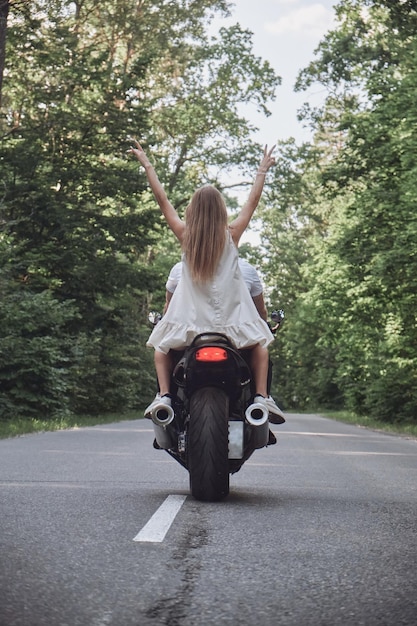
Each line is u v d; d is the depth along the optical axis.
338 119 36.34
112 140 33.53
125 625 3.10
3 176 31.05
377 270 28.64
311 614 3.31
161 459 10.63
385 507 6.41
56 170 32.50
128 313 35.12
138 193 34.00
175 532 5.05
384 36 35.09
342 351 40.91
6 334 23.39
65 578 3.79
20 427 18.84
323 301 37.78
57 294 33.41
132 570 4.00
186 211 6.59
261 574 3.99
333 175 33.22
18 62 32.69
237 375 6.42
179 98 45.47
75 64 32.84
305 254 77.31
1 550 4.35
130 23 39.12
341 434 23.39
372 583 3.85
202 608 3.36
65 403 24.20
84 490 6.98
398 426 34.12
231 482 8.13
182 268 6.54
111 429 21.47
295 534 5.10
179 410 6.63
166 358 6.57
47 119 32.66
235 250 6.54
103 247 33.28
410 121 27.78
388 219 32.00
